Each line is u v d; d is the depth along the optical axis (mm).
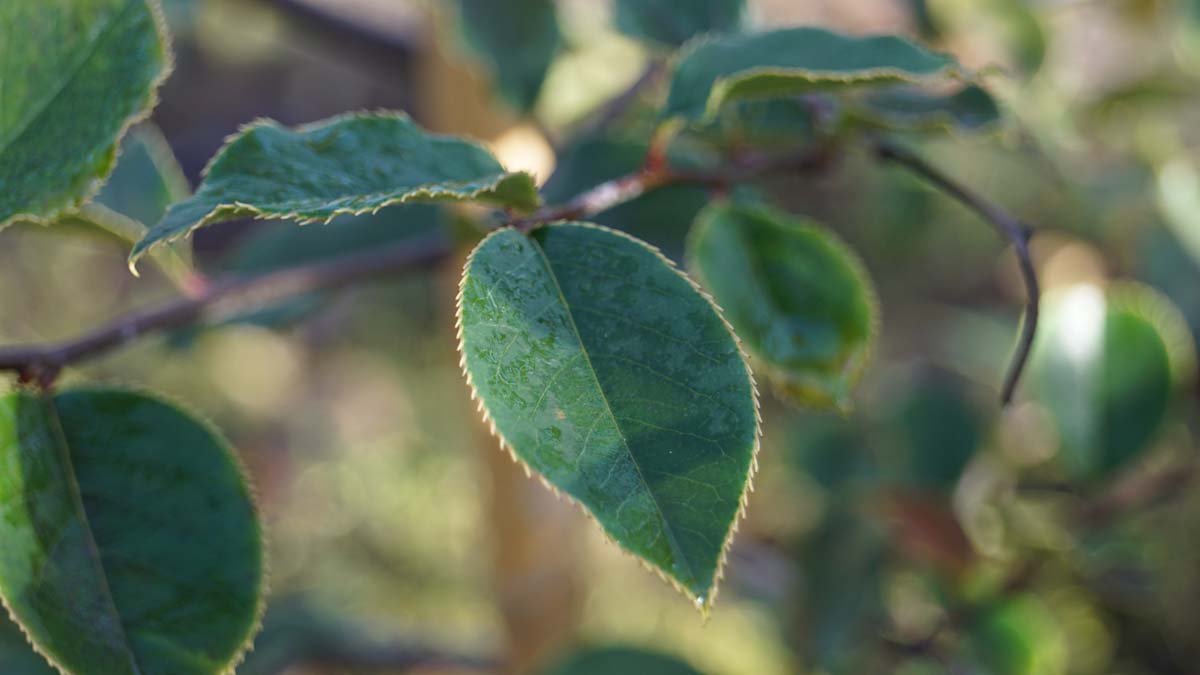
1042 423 710
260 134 377
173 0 647
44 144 385
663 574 341
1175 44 789
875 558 698
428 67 589
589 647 559
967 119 479
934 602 679
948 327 1240
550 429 348
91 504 391
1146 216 800
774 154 485
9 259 1677
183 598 386
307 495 1576
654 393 353
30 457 386
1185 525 751
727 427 350
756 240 469
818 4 763
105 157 384
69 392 397
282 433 1670
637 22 504
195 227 362
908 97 485
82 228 444
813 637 695
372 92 1548
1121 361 615
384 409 1741
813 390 464
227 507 393
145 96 385
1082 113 760
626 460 347
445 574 1428
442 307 719
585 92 717
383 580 1422
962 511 688
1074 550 649
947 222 1226
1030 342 431
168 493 392
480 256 362
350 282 490
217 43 1207
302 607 767
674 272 362
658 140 427
